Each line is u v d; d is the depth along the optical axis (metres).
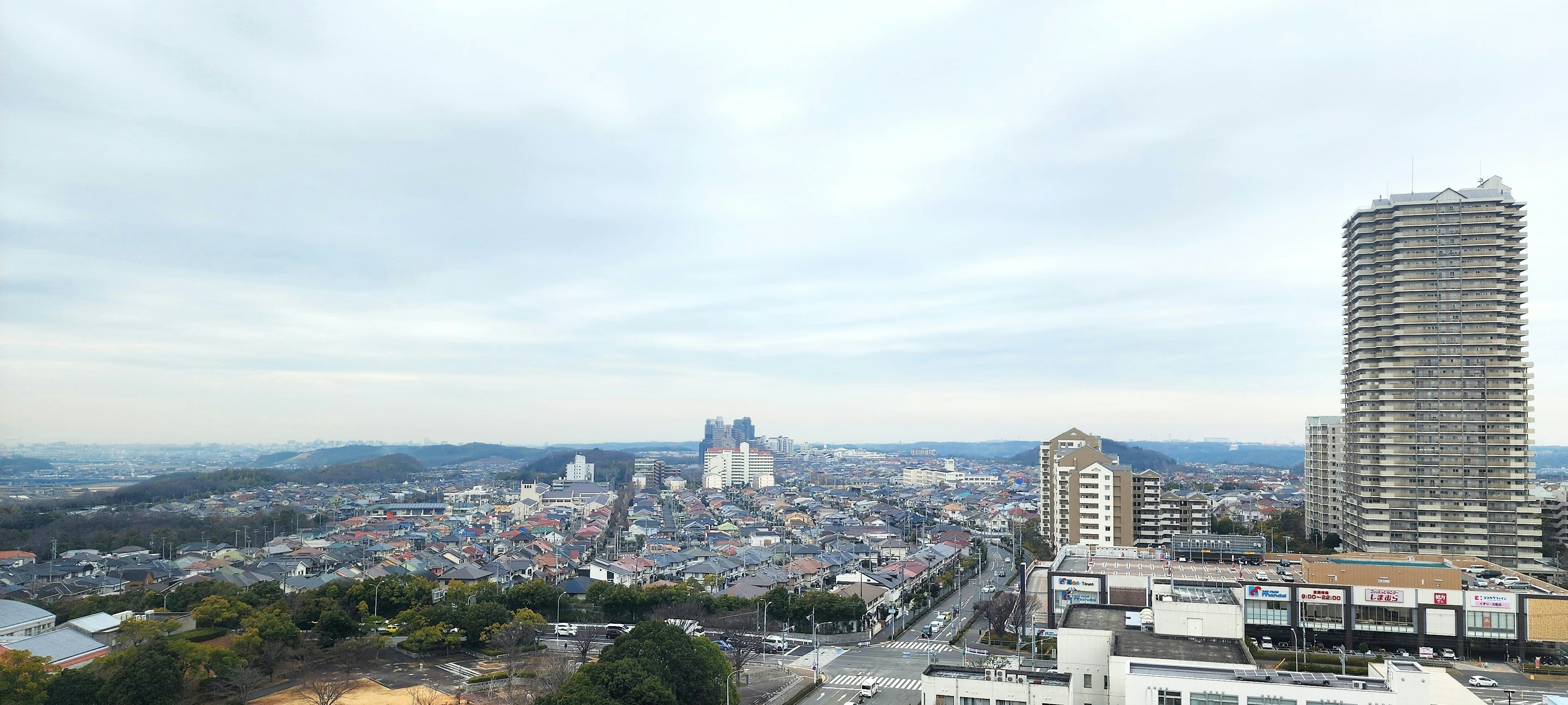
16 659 117.19
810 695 139.00
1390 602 155.12
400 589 194.12
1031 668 107.75
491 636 163.00
